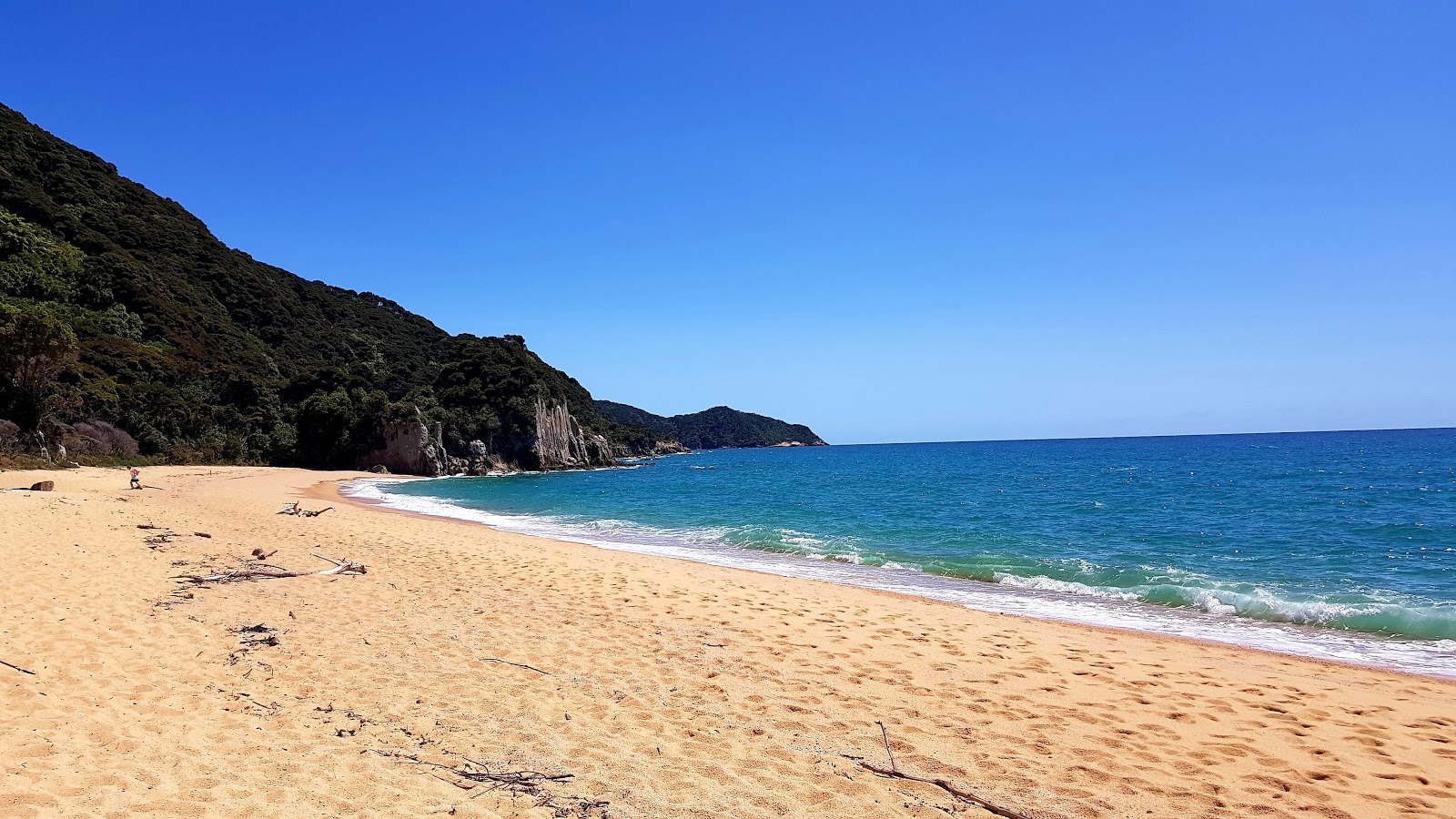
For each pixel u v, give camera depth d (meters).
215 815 3.78
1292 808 4.60
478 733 5.29
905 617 10.00
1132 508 28.02
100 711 5.16
